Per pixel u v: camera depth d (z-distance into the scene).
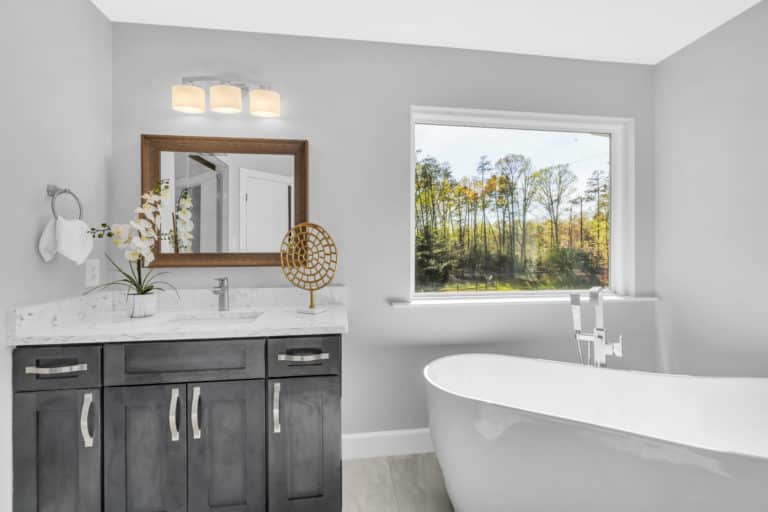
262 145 2.27
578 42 2.41
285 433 1.68
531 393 2.23
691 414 1.99
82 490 1.54
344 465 2.30
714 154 2.29
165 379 1.60
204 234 2.22
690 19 2.18
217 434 1.63
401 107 2.42
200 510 1.62
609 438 1.41
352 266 2.38
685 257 2.48
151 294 1.96
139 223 1.92
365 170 2.39
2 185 1.44
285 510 1.67
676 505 1.32
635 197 2.69
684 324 2.49
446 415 1.76
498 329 2.52
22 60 1.53
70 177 1.83
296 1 2.00
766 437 1.87
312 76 2.34
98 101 2.05
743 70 2.12
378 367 2.42
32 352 1.51
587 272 2.77
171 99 2.21
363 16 2.14
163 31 2.21
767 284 2.04
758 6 2.05
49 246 1.64
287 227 2.30
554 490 1.52
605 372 2.13
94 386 1.55
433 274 2.60
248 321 1.93
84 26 1.93
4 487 1.46
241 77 2.27
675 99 2.53
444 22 2.20
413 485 2.11
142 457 1.58
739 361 2.18
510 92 2.53
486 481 1.65
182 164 2.21
